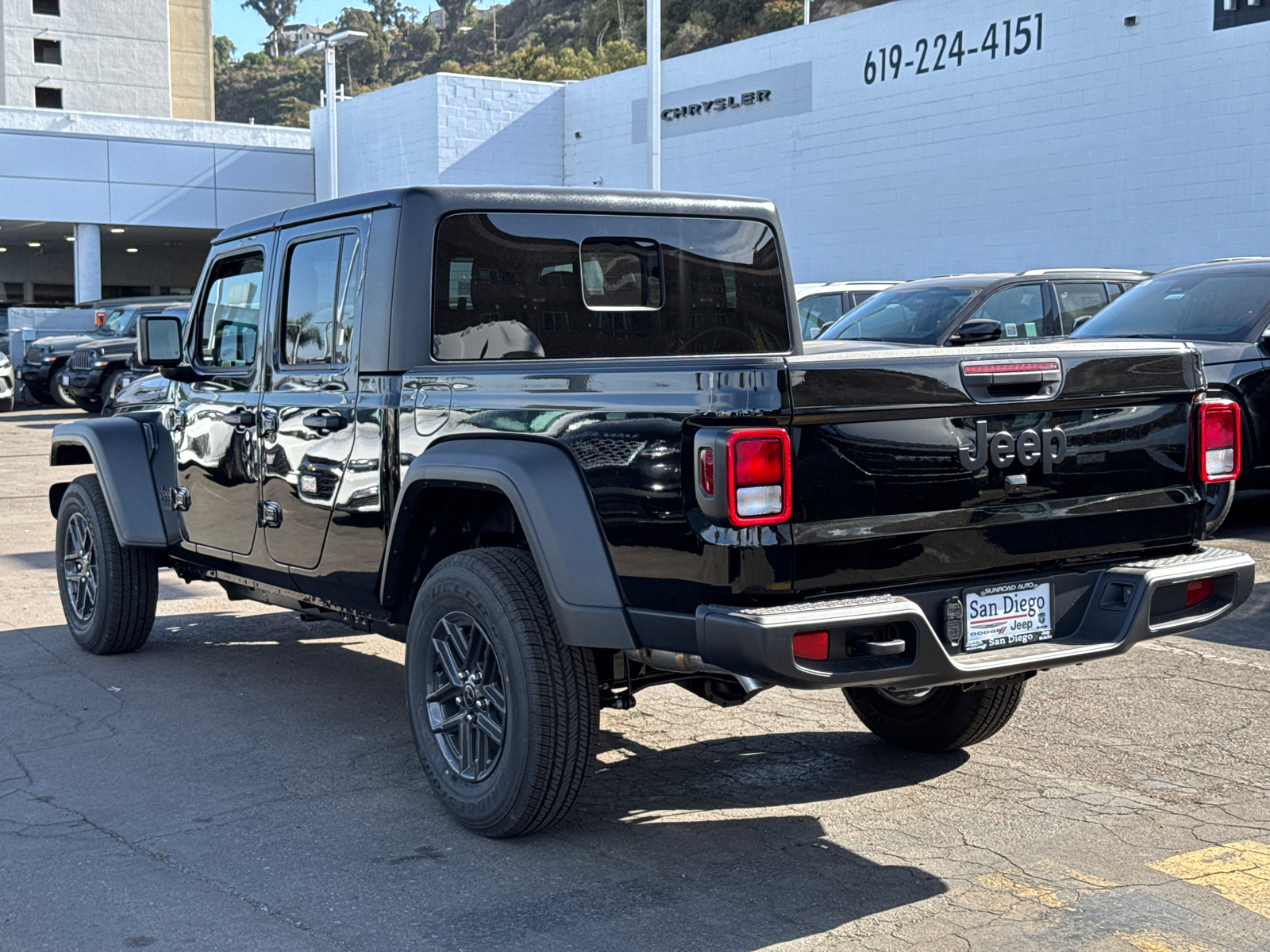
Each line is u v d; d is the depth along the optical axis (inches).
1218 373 339.0
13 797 167.8
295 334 189.0
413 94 1331.2
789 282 201.5
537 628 144.7
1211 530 326.3
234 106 6397.6
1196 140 800.9
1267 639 248.2
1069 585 145.6
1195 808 161.6
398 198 167.5
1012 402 137.8
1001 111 914.7
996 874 141.5
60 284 1838.1
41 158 1332.4
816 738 192.7
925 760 181.6
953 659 134.3
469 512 167.5
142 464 229.1
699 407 128.0
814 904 134.0
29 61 2613.2
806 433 126.8
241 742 191.3
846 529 128.9
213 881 141.0
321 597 187.2
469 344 170.1
